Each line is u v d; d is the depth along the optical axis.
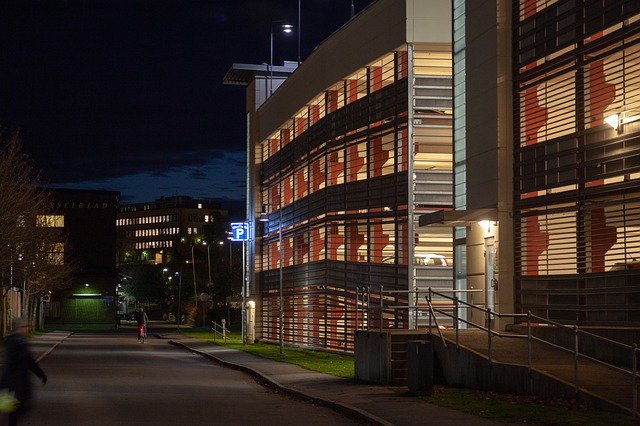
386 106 38.66
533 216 25.97
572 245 24.52
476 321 28.89
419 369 21.06
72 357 43.34
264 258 60.97
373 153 40.12
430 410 18.25
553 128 24.83
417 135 36.84
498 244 27.00
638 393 17.17
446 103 36.78
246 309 57.00
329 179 44.66
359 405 19.44
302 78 49.75
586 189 23.28
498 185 27.09
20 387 14.24
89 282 116.88
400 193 37.44
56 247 86.06
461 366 22.73
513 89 27.19
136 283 168.38
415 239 36.75
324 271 45.38
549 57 25.48
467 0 29.78
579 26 23.89
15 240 51.59
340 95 44.34
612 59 22.72
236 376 31.16
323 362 35.72
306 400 22.30
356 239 41.78
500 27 27.61
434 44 36.50
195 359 42.34
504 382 20.53
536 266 25.83
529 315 19.77
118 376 30.39
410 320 36.41
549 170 24.95
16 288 73.31
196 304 120.44
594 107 23.53
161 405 20.70
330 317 43.53
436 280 36.69
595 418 15.59
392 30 37.69
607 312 22.41
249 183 64.44
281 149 56.03
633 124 21.55
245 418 18.25
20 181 59.88
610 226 22.73
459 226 30.34
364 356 26.70
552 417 15.96
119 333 85.75
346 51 42.44
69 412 18.98
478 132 28.69
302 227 50.22
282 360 37.38
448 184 36.91
